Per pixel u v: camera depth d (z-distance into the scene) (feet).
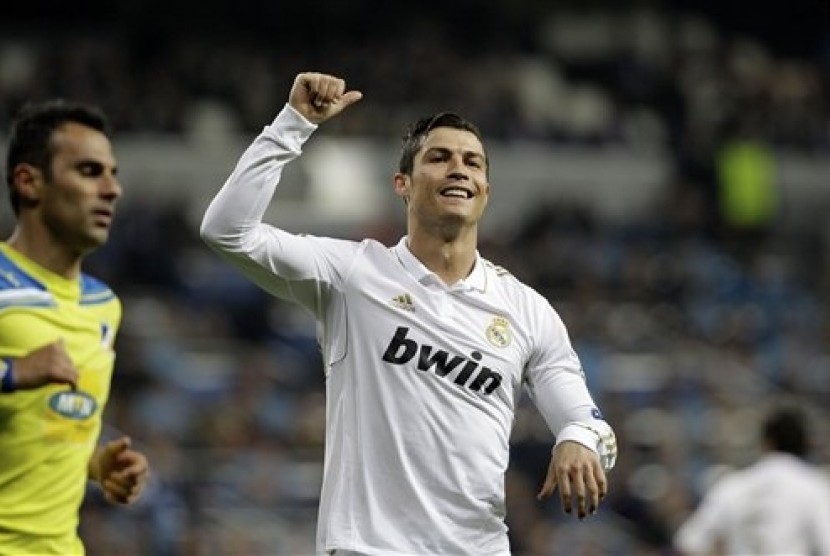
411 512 44.27
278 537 115.96
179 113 203.31
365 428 44.83
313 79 44.83
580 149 211.61
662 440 138.51
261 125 209.15
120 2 231.91
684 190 194.80
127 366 136.98
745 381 154.71
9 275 48.44
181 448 124.36
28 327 48.06
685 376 153.79
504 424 45.96
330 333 46.21
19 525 47.65
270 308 165.17
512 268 171.12
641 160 211.41
